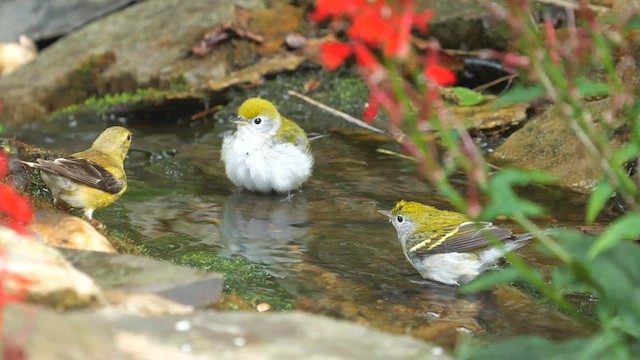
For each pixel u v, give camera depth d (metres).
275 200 14.69
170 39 20.81
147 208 13.98
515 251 12.05
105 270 8.89
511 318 10.17
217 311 8.20
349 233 13.09
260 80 19.69
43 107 20.72
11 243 8.44
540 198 14.25
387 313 10.28
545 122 16.14
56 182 11.77
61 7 23.41
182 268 8.96
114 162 12.78
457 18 18.88
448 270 11.41
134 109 19.59
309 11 21.22
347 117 16.09
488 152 16.34
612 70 7.95
